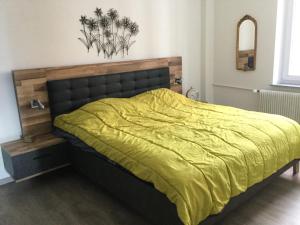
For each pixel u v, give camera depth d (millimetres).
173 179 1801
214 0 4426
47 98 3055
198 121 2881
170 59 4145
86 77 3283
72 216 2357
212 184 1865
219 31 4473
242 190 2062
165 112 3283
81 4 3197
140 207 2111
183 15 4246
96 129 2721
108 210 2424
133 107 3299
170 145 2225
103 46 3469
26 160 2629
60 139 2869
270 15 3793
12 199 2645
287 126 2693
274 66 3900
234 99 4496
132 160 2115
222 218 2039
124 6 3568
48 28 3008
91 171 2641
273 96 3867
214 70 4691
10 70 2830
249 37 4070
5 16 2725
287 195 2564
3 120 2861
